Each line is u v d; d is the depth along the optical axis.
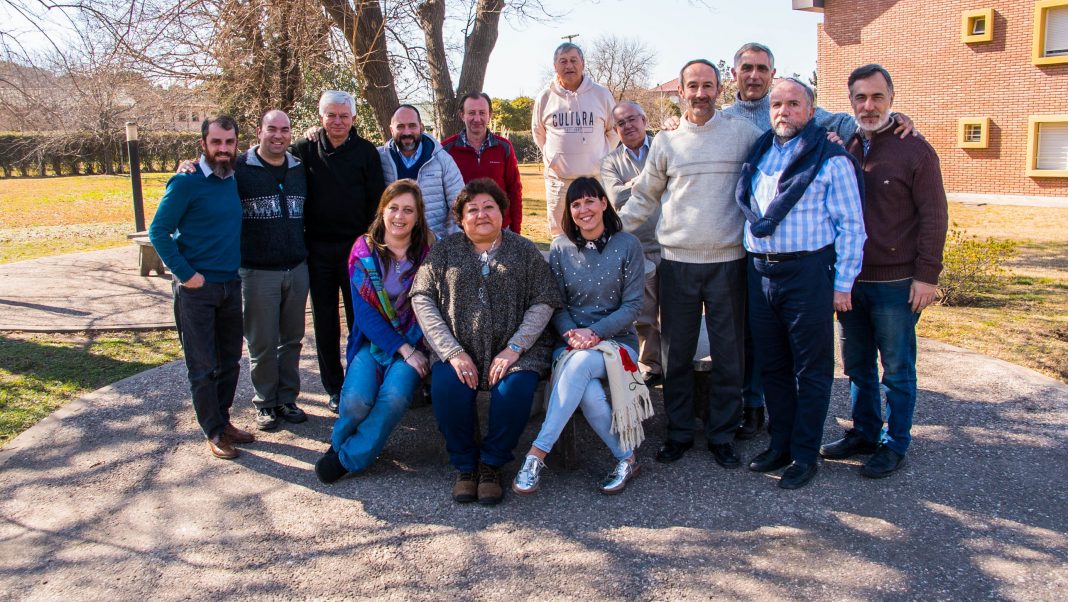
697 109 3.48
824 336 3.35
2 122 8.11
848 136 3.73
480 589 2.75
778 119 3.27
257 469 3.79
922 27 17.98
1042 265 9.29
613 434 3.49
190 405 4.69
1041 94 16.39
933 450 3.83
